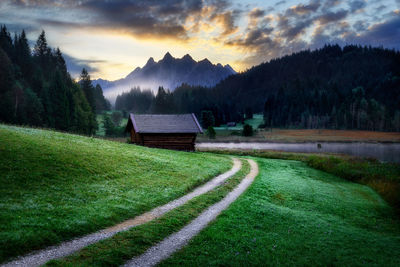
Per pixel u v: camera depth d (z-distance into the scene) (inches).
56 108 3518.7
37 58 5713.6
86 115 3855.8
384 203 998.4
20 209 490.3
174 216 591.2
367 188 1263.5
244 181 1071.0
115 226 518.0
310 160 1827.0
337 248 520.7
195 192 838.5
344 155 2383.1
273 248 483.2
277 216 676.1
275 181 1123.3
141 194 714.2
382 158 2546.8
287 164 1702.8
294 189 1024.2
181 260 401.1
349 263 456.8
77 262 366.6
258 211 689.0
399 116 6195.9
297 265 431.2
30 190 584.4
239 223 589.3
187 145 1894.7
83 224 484.7
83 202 587.8
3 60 3722.9
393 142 4247.0
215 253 438.6
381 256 499.5
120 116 5969.5
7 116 3075.8
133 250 422.0
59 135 1200.8
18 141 858.1
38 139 962.1
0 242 376.8
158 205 672.4
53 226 454.6
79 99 4099.4
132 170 912.3
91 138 1364.4
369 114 6702.8
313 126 7253.9
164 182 857.5
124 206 607.5
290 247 498.3
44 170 697.6
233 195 843.4
